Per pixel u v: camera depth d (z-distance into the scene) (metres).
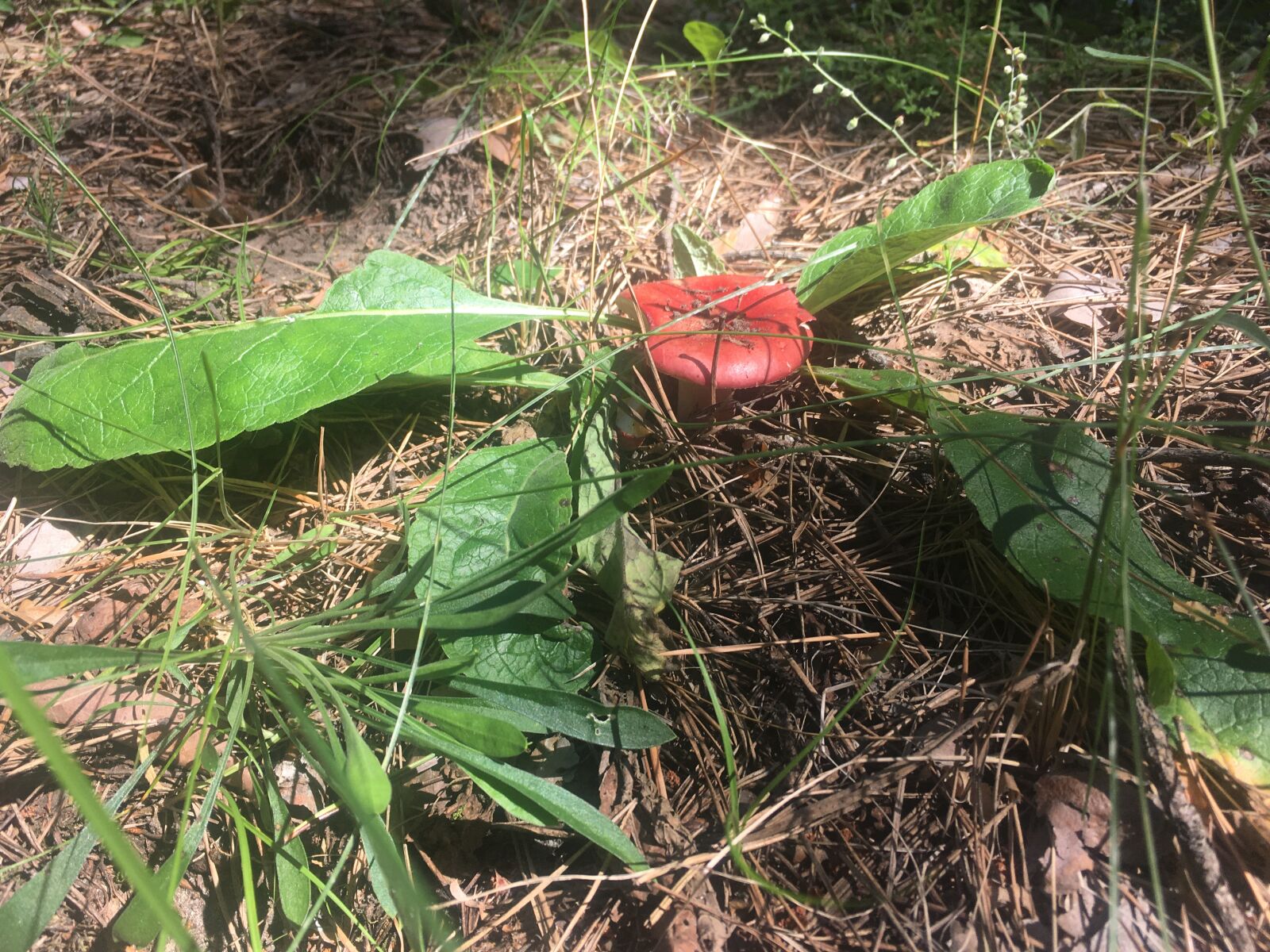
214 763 0.28
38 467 0.33
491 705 0.28
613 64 0.54
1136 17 0.60
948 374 0.39
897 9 0.64
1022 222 0.46
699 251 0.42
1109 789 0.25
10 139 0.55
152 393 0.33
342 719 0.26
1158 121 0.51
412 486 0.36
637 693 0.30
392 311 0.35
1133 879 0.25
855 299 0.42
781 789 0.28
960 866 0.26
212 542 0.33
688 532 0.34
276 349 0.34
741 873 0.26
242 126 0.57
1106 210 0.46
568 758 0.30
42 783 0.29
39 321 0.42
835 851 0.27
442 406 0.39
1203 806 0.25
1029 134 0.50
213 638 0.31
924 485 0.35
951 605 0.32
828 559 0.33
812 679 0.30
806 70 0.56
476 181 0.51
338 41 0.64
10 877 0.28
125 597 0.32
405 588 0.28
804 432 0.36
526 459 0.33
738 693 0.30
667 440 0.36
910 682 0.30
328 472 0.37
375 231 0.51
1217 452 0.31
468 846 0.28
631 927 0.26
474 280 0.45
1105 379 0.37
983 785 0.27
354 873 0.28
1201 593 0.28
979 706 0.28
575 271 0.45
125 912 0.26
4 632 0.32
